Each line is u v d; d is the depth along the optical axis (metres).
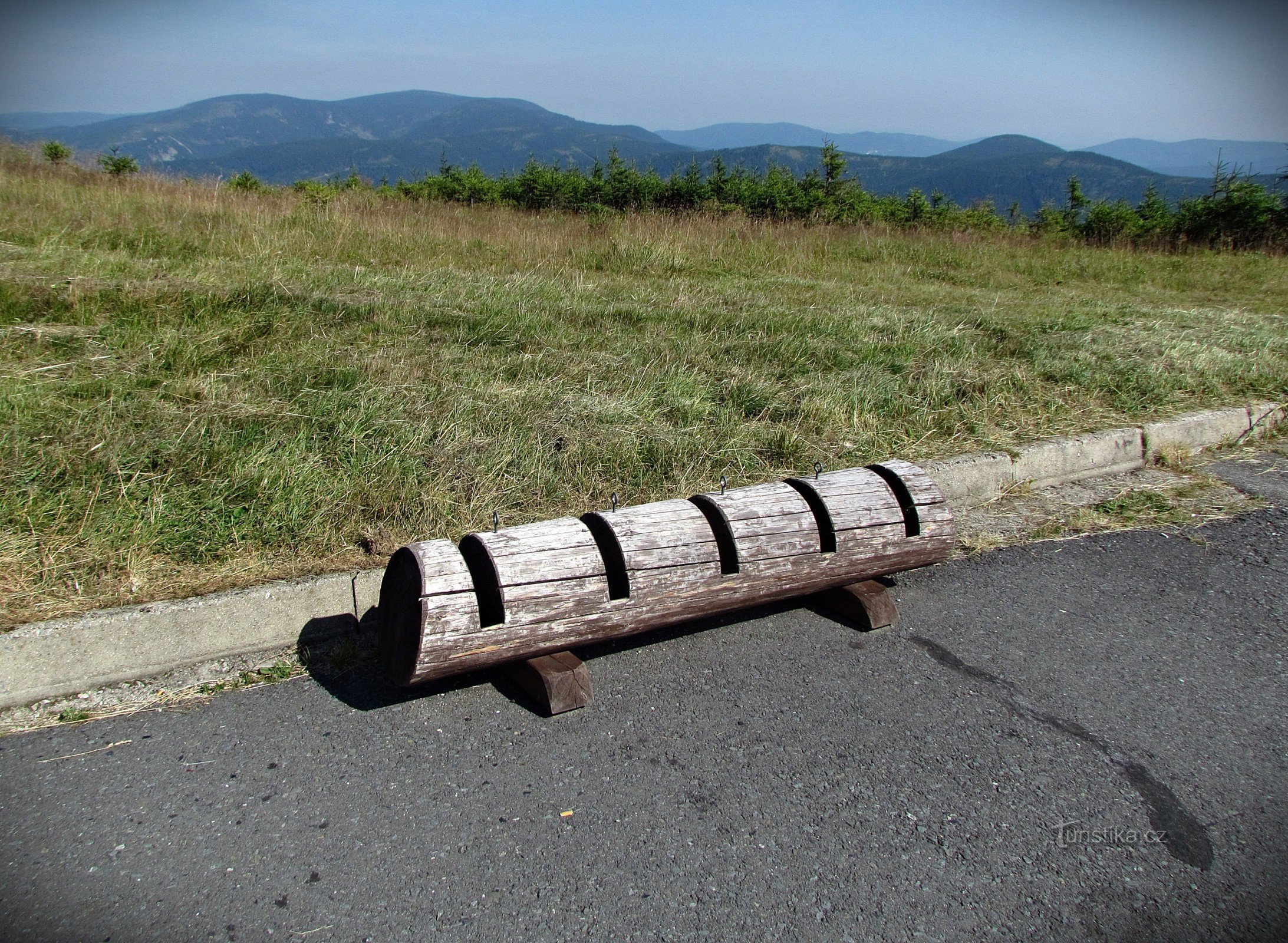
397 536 3.24
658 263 9.88
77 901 1.78
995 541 3.85
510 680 2.69
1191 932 1.81
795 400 4.91
